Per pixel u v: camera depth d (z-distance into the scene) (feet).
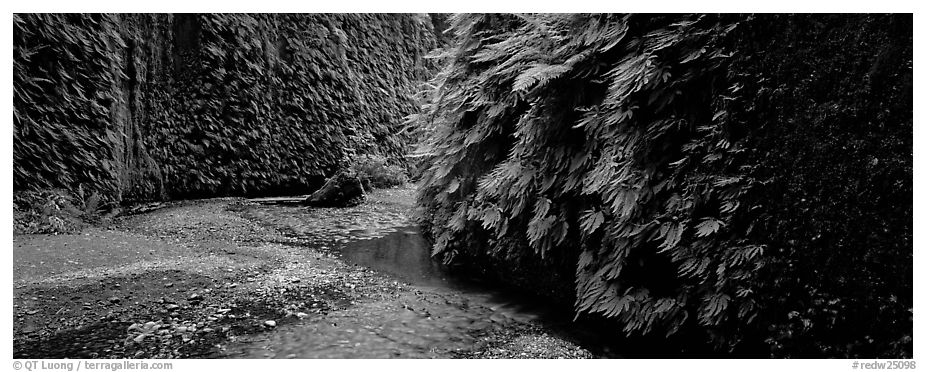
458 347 9.93
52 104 21.61
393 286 14.49
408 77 58.85
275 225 24.45
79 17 23.45
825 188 7.06
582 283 10.77
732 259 8.06
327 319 11.19
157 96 29.84
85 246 16.52
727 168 8.27
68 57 22.49
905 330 6.25
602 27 10.30
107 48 25.11
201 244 19.06
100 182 23.91
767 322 7.80
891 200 6.43
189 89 32.01
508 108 13.79
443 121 18.95
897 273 6.36
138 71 28.02
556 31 11.34
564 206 11.74
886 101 6.48
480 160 15.81
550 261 12.81
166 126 30.40
